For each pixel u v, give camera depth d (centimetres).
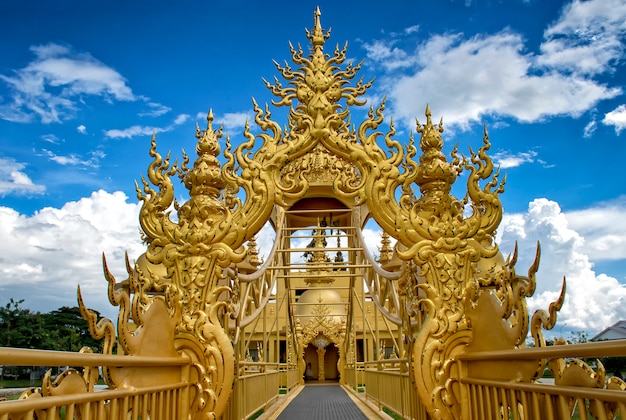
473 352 514
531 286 430
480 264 713
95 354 351
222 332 541
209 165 589
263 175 575
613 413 299
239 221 566
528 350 378
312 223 2127
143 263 673
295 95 608
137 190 579
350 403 1764
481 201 566
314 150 636
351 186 577
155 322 508
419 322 577
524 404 399
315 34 636
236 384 671
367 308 3123
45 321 2416
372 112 591
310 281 3300
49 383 327
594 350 295
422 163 592
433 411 520
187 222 574
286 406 1648
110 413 370
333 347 3931
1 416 251
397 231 560
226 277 600
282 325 2973
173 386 496
